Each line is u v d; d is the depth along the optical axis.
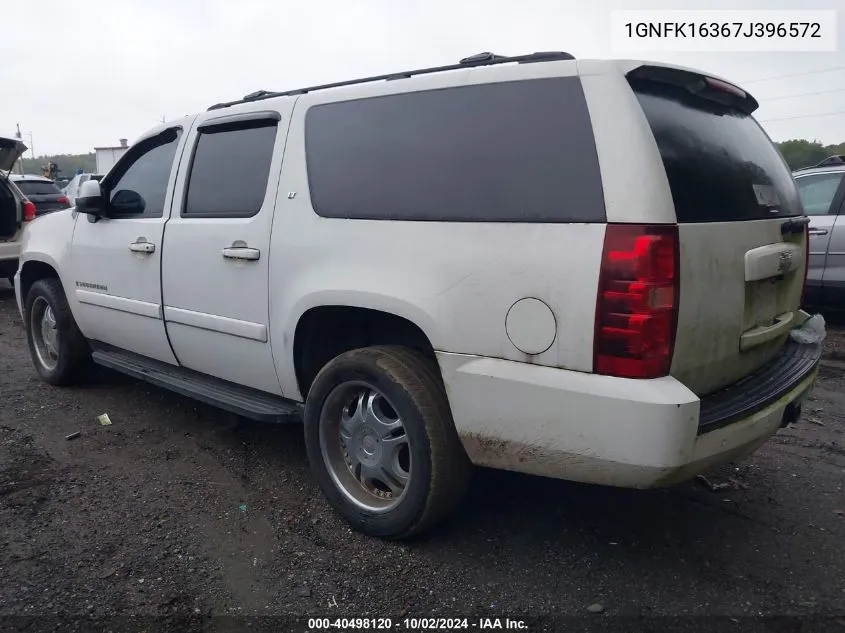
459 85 2.90
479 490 3.56
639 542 3.11
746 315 2.90
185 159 4.07
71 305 4.95
